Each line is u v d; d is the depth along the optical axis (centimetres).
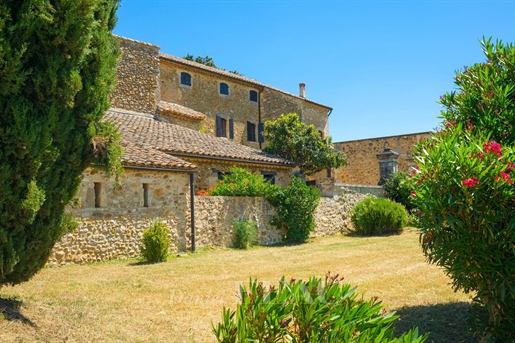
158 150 1416
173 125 2028
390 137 3080
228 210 1458
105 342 482
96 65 538
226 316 295
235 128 2747
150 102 2150
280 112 2883
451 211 427
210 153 1611
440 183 421
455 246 431
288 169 2070
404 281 811
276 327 272
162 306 652
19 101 447
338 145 3306
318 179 3183
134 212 1185
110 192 1134
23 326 468
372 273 905
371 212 1814
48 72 464
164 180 1270
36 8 444
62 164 512
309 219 1612
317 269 975
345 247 1379
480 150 416
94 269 966
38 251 503
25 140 442
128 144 1339
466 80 534
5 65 420
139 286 789
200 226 1364
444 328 555
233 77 2720
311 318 270
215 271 955
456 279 485
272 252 1302
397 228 1809
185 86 2477
